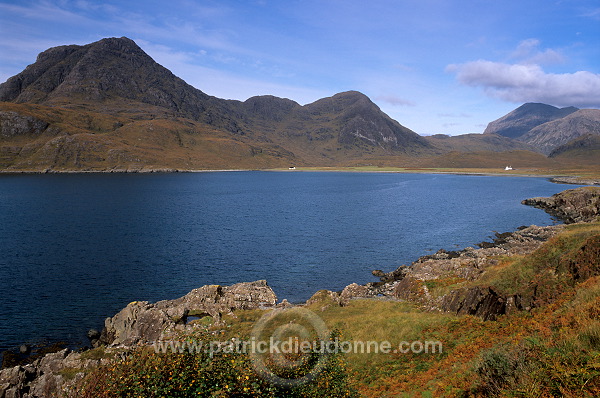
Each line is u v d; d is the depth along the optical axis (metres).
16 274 54.94
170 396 9.80
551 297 19.81
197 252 69.81
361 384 18.78
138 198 158.00
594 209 98.56
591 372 8.40
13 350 33.97
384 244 77.31
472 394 12.26
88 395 10.23
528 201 141.25
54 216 107.56
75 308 43.56
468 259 48.41
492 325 21.19
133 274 56.28
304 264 62.97
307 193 195.50
